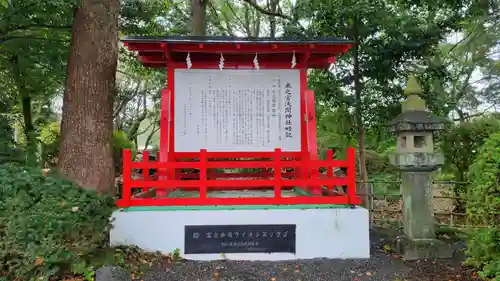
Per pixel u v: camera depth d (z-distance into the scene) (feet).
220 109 20.58
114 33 20.04
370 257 17.29
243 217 16.88
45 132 44.75
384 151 40.16
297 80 20.79
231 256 16.72
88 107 18.94
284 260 16.81
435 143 28.76
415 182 17.80
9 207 12.48
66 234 13.55
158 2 33.14
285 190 24.06
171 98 20.52
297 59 20.62
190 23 39.32
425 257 17.13
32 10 22.61
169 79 20.54
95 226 15.06
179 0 45.70
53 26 24.64
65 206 13.82
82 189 15.65
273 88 20.74
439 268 16.01
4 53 27.53
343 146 33.63
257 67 19.29
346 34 26.58
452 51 36.63
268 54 20.10
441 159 17.21
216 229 16.80
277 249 16.88
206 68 20.62
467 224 22.54
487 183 12.64
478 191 13.01
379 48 25.94
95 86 19.12
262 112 20.65
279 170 17.52
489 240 13.08
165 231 16.70
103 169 18.95
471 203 14.16
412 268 16.03
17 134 44.52
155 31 34.17
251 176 25.90
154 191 21.62
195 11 35.09
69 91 19.30
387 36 26.27
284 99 20.72
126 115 65.62
